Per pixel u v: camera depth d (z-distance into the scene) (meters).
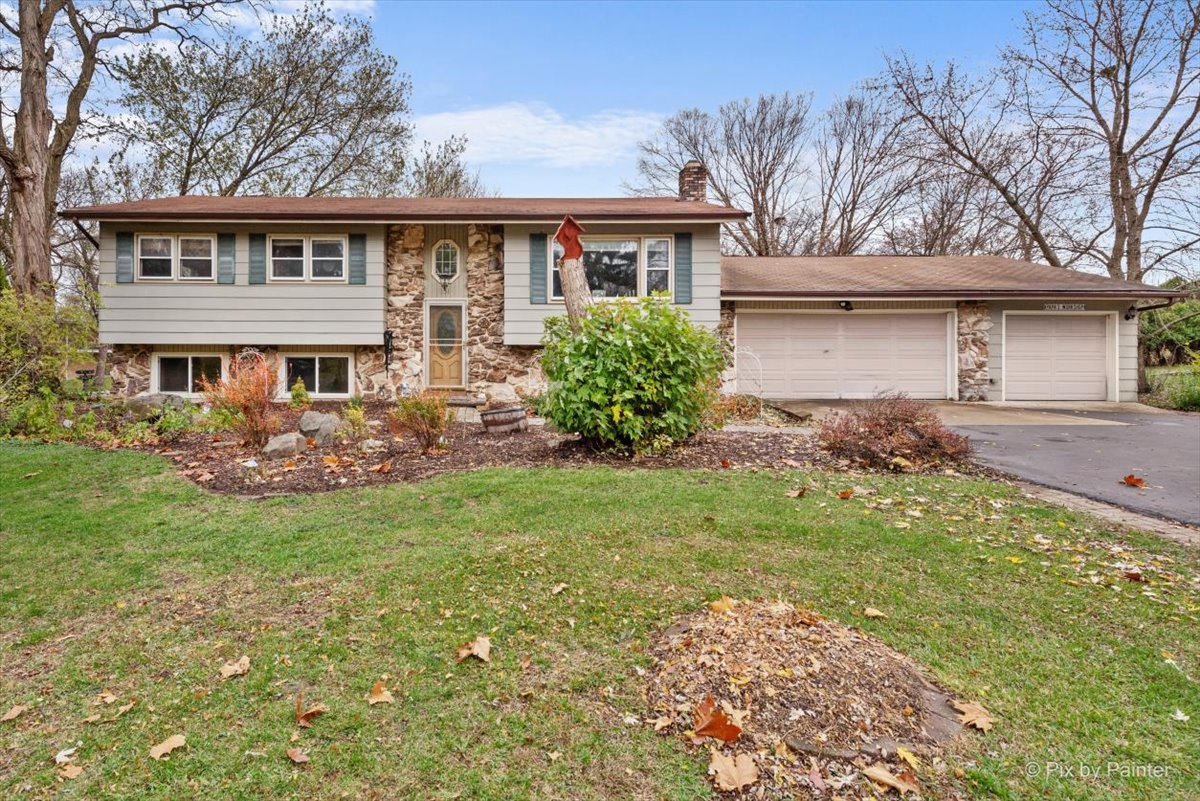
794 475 5.58
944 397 13.17
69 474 5.55
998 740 2.05
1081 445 7.66
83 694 2.35
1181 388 12.73
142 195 17.89
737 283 13.34
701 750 1.98
